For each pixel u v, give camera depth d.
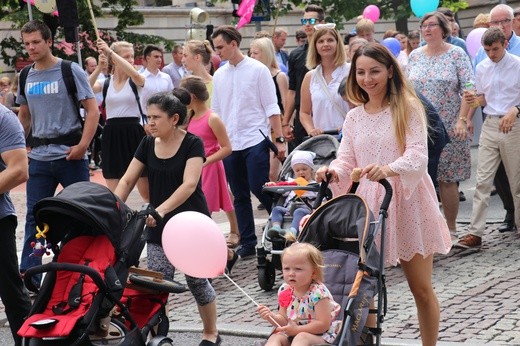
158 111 12.87
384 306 10.87
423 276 11.45
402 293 15.80
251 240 19.77
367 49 11.05
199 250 10.52
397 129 11.01
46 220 11.12
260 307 10.17
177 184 13.09
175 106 12.94
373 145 11.21
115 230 10.89
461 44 23.91
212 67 28.39
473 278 16.41
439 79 18.98
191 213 10.73
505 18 20.58
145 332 11.36
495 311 14.32
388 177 10.97
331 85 19.08
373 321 10.82
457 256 18.19
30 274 10.68
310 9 21.48
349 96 11.40
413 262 11.38
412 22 66.06
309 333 9.92
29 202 17.52
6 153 12.39
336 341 9.65
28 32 17.17
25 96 17.70
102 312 10.67
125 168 21.98
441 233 11.37
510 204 20.05
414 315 14.49
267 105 19.55
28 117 18.03
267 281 16.64
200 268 10.60
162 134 12.94
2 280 12.88
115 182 22.14
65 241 11.38
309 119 19.72
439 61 19.09
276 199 17.28
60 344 10.38
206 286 13.23
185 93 16.03
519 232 19.30
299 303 10.14
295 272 10.03
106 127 22.05
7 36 55.75
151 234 13.05
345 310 9.74
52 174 17.52
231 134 19.58
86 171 17.77
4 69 55.97
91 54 53.81
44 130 17.47
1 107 12.44
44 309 10.95
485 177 18.73
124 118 21.84
